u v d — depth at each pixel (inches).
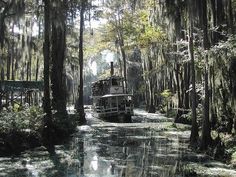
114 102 2050.9
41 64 2938.0
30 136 1026.1
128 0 2384.4
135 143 1179.3
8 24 1486.2
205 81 958.4
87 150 1038.4
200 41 1149.1
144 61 2738.7
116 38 2610.7
